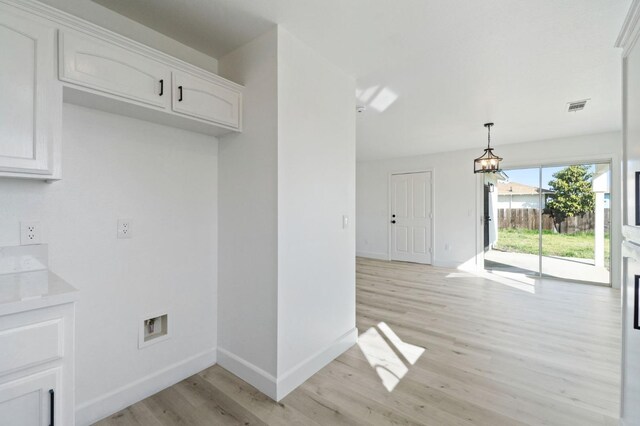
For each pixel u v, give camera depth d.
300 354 2.07
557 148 4.80
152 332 1.99
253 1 1.67
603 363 2.30
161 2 1.68
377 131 4.42
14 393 1.01
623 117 1.50
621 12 1.76
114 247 1.76
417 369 2.23
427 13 1.78
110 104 1.58
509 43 2.10
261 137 1.98
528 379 2.09
